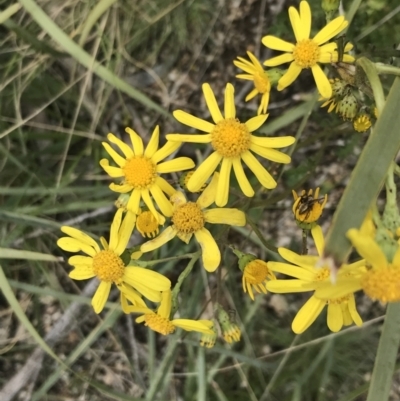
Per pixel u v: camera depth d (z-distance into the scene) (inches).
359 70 4.5
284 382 8.5
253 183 7.6
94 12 6.3
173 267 8.4
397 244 3.5
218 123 4.9
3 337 8.7
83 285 8.7
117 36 7.9
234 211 5.1
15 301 6.8
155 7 7.9
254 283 5.3
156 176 5.1
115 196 8.3
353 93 5.3
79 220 8.5
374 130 3.3
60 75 8.3
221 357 8.1
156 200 5.0
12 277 8.6
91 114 8.5
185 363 8.8
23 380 8.6
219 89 8.6
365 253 3.4
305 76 8.4
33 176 7.9
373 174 3.2
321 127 8.3
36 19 6.5
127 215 5.1
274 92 8.5
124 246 5.1
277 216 8.5
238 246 8.5
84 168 8.7
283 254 4.7
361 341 8.3
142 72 8.7
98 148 8.5
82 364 8.9
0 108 8.0
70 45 6.6
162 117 8.7
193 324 5.1
